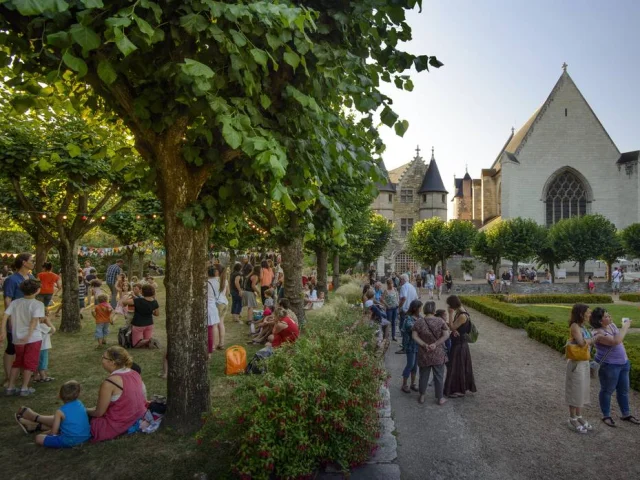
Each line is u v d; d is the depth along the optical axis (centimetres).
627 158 4653
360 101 408
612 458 495
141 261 2809
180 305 484
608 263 3778
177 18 353
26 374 620
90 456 436
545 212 4800
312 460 386
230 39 362
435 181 5416
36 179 1064
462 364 725
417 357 717
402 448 521
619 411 648
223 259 3581
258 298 1861
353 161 435
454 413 646
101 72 311
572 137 4778
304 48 368
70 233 1119
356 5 414
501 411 654
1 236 2861
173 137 441
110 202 1827
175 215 467
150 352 895
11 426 513
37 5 255
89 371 750
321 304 1631
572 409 580
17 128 939
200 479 382
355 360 470
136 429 484
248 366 701
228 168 507
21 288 617
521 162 4809
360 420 434
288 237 1004
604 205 4709
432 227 4094
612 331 592
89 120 655
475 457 498
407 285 1112
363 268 4497
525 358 1024
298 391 393
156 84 396
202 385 494
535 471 466
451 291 3281
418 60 444
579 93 4803
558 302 2542
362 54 469
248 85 358
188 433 472
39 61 380
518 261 3850
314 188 452
